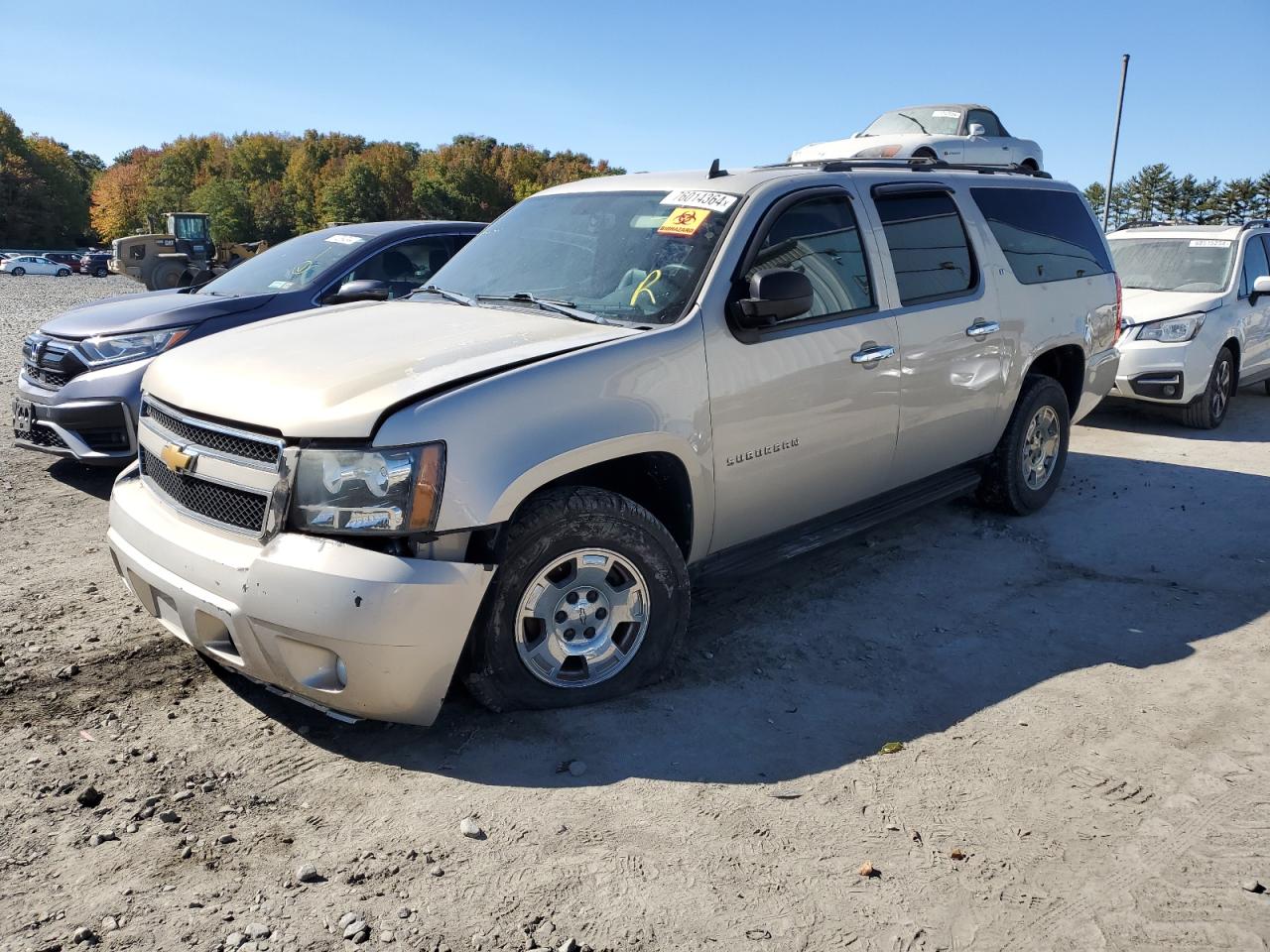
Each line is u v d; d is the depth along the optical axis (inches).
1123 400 409.1
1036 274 219.9
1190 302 348.5
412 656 118.2
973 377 198.8
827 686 148.0
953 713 140.6
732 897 100.9
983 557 205.2
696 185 170.1
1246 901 101.2
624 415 135.1
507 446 123.6
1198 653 160.6
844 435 170.1
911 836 111.4
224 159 6328.7
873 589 187.3
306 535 119.6
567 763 125.7
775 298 145.9
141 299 270.4
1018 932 96.5
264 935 95.0
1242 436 342.3
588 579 136.7
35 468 274.7
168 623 135.9
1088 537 219.5
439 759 126.5
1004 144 585.9
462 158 5861.2
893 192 187.3
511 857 107.0
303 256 284.4
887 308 177.5
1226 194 3900.1
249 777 122.3
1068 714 140.0
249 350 144.4
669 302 150.1
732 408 149.4
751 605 179.0
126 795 118.0
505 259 177.5
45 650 157.2
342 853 107.8
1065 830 112.8
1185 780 123.0
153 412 145.6
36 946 93.2
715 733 133.6
